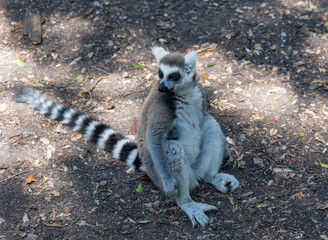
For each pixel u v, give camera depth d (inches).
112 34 391.2
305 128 296.8
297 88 329.4
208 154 264.8
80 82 350.3
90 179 274.2
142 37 387.9
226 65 357.4
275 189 257.6
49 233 238.8
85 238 235.9
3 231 239.6
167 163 244.2
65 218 247.6
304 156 277.4
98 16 409.1
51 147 295.4
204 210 246.5
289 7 405.7
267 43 372.2
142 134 263.6
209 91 335.6
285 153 281.0
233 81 342.6
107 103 332.2
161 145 246.5
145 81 349.4
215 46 374.3
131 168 283.4
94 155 291.9
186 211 245.4
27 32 393.1
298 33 378.0
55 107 314.3
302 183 258.8
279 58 358.0
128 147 286.8
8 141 297.6
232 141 294.2
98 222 245.1
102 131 296.0
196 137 264.5
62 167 281.4
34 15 407.5
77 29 397.4
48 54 375.2
